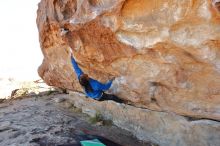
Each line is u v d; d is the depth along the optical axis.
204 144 4.07
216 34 2.67
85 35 4.21
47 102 9.16
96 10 3.65
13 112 8.08
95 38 4.08
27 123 6.79
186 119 4.31
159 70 3.75
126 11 3.29
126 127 5.78
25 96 10.49
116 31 3.61
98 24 3.76
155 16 3.05
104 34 3.85
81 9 3.99
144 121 5.25
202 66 3.13
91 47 4.34
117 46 3.87
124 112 5.79
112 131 5.87
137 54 3.74
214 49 2.84
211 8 2.49
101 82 5.06
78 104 7.91
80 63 5.08
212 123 3.91
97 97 5.27
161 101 4.30
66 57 5.90
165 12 2.93
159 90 4.15
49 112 7.83
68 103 8.58
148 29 3.23
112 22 3.55
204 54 2.94
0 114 7.93
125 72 4.35
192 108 3.85
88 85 5.23
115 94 5.13
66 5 4.67
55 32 5.45
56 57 6.50
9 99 10.27
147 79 4.11
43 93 10.68
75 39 4.52
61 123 6.70
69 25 4.39
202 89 3.44
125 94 4.92
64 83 7.72
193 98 3.71
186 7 2.70
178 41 3.04
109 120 6.36
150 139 5.10
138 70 4.07
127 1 3.16
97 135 5.66
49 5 5.41
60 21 4.84
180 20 2.83
